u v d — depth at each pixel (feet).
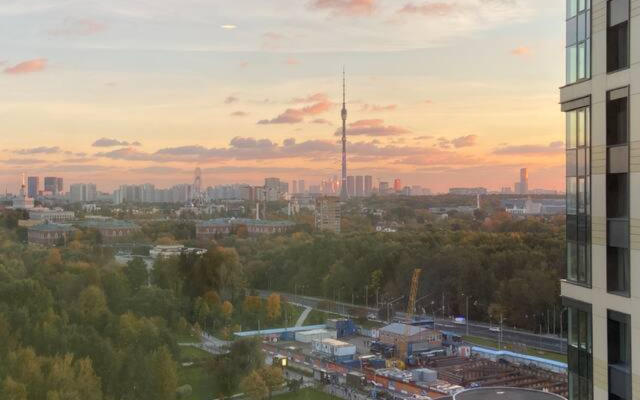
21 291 438.81
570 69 136.15
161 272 596.29
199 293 594.65
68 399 337.52
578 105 132.57
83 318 440.86
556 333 597.52
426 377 426.92
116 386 382.83
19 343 382.22
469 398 203.31
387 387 415.85
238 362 420.77
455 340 547.08
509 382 418.31
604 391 124.98
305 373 442.09
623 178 121.08
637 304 115.65
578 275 134.31
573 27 134.72
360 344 545.44
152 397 378.32
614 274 123.65
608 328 123.95
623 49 120.16
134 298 512.63
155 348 416.26
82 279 496.64
